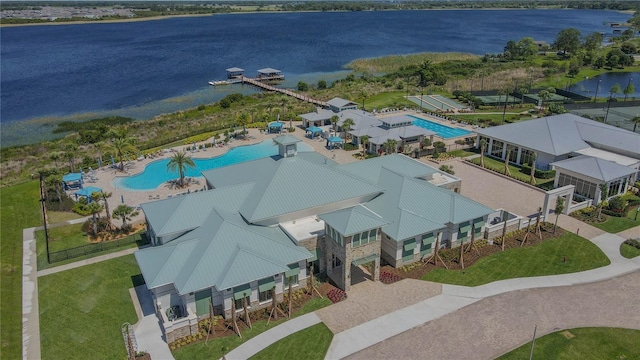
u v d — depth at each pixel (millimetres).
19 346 41031
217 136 98250
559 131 84062
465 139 98125
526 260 53469
